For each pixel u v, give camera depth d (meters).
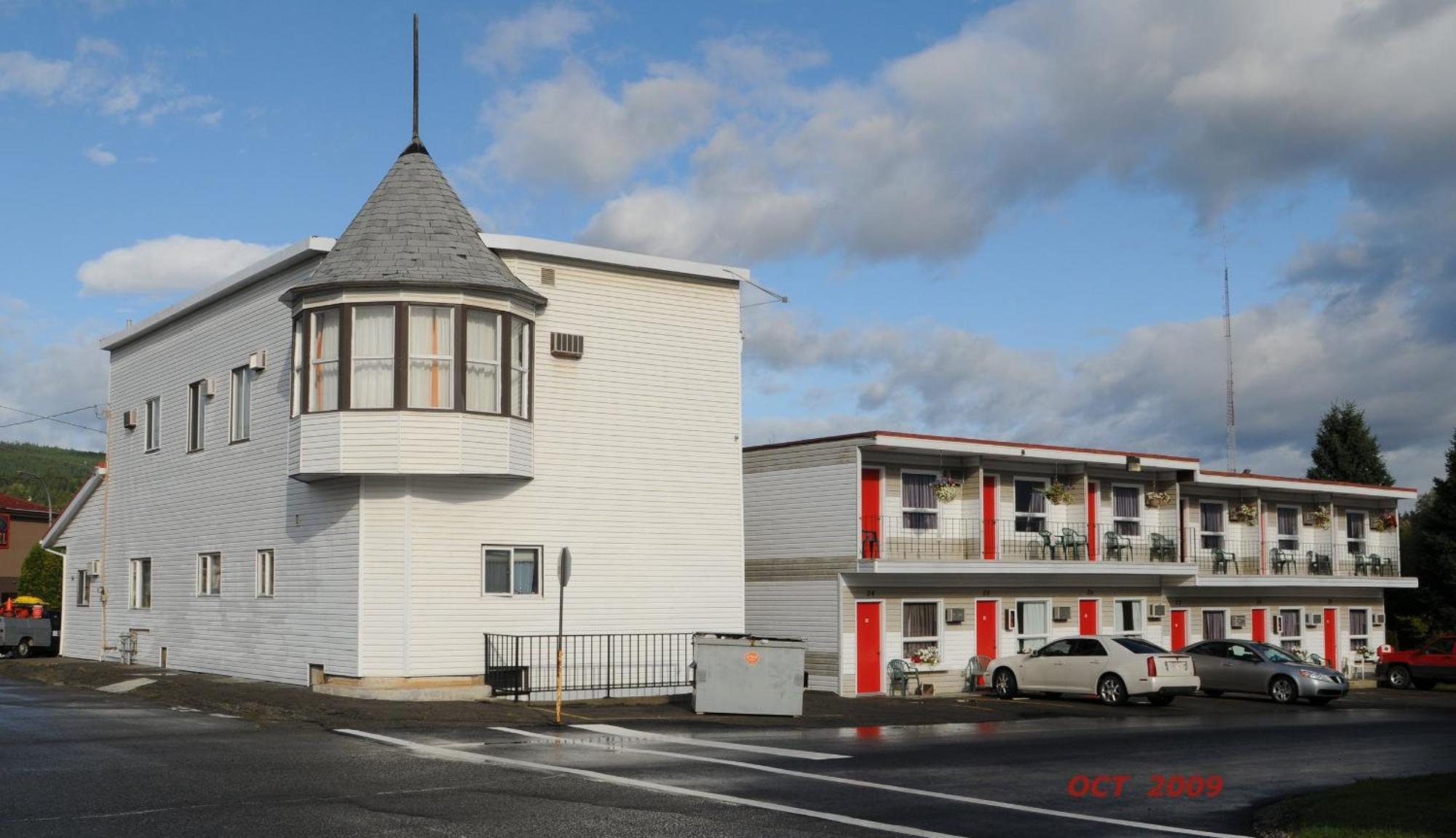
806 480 32.94
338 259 24.16
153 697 24.14
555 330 26.12
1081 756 18.16
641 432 27.14
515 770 15.10
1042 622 36.25
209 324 30.50
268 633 26.72
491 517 24.95
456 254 24.27
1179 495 40.56
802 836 11.58
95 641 35.62
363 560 23.98
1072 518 36.75
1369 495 46.72
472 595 24.62
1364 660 46.19
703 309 28.39
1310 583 43.06
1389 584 46.41
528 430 25.05
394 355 23.64
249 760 15.56
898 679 31.95
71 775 14.12
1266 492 43.53
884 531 32.59
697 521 27.75
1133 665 29.28
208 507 29.78
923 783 15.05
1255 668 33.56
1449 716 29.11
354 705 21.69
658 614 26.98
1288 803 13.82
